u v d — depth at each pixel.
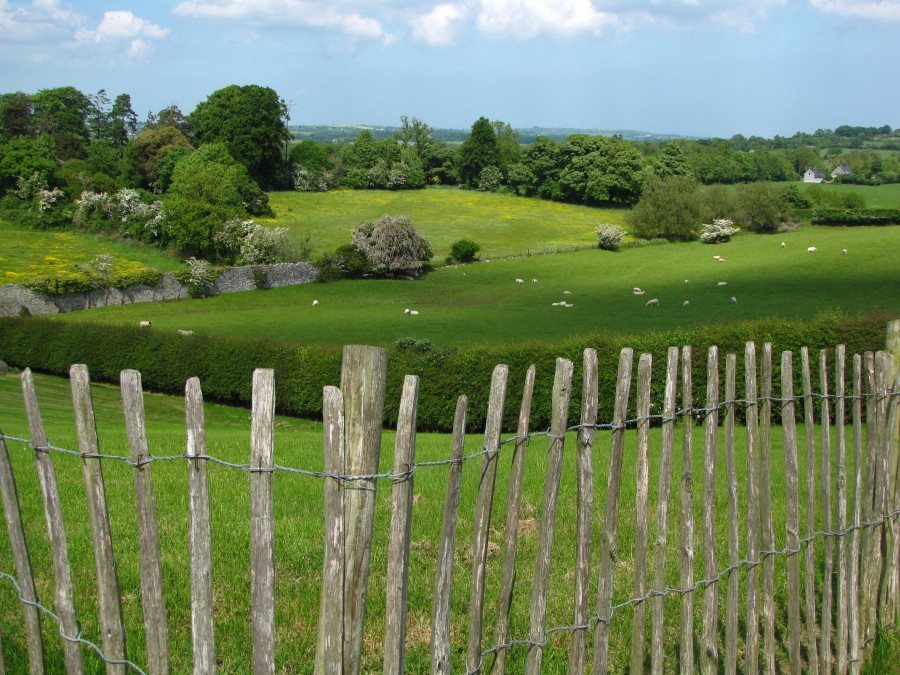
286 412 38.72
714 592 5.72
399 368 34.50
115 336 41.78
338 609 3.94
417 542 10.02
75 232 87.69
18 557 4.34
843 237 89.38
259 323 61.47
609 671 6.83
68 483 12.91
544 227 114.38
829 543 6.72
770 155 174.00
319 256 86.62
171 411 37.94
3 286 62.69
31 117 140.12
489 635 7.26
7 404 30.56
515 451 4.55
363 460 3.92
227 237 80.69
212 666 3.99
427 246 84.06
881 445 7.47
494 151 147.75
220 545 9.37
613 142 132.25
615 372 30.72
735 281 74.12
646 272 82.00
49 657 6.32
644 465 5.18
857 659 7.18
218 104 128.75
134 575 8.36
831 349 27.41
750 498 6.02
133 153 118.06
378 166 140.62
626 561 9.47
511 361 33.62
